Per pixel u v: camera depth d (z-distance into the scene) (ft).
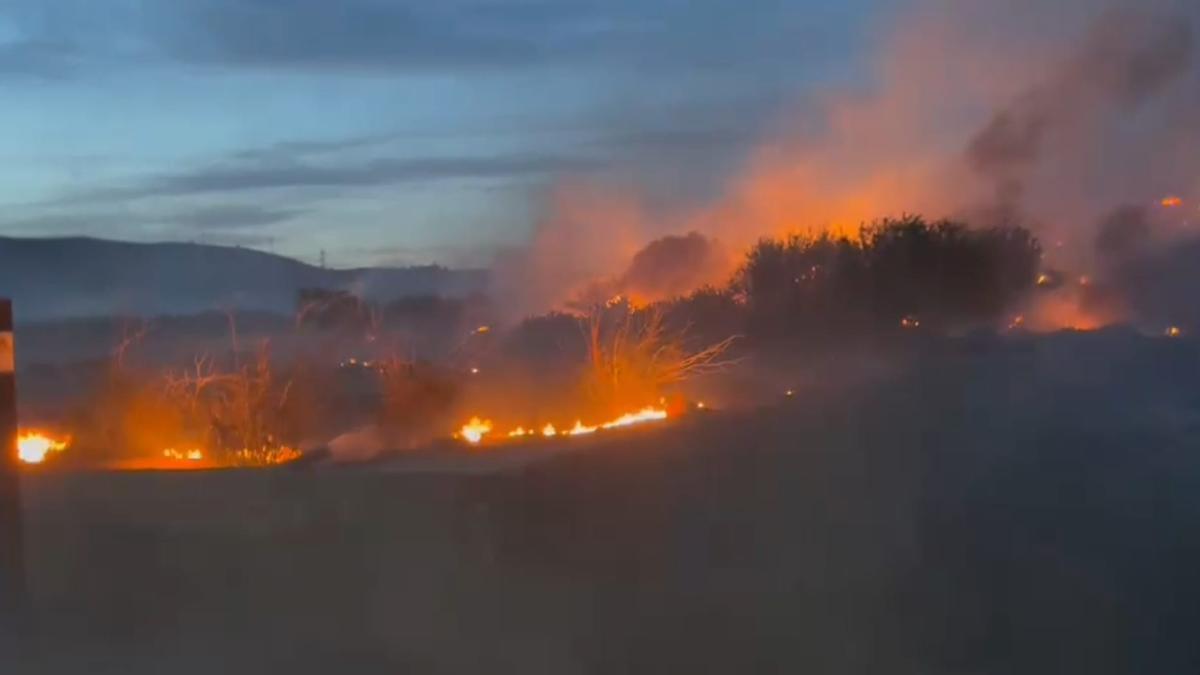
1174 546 38.17
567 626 31.09
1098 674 27.71
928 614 31.60
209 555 34.81
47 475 40.55
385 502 37.27
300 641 29.81
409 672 27.81
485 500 37.93
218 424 50.60
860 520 41.34
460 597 33.06
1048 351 89.15
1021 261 109.09
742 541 38.52
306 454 51.06
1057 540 38.55
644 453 49.47
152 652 28.94
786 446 53.36
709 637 30.04
